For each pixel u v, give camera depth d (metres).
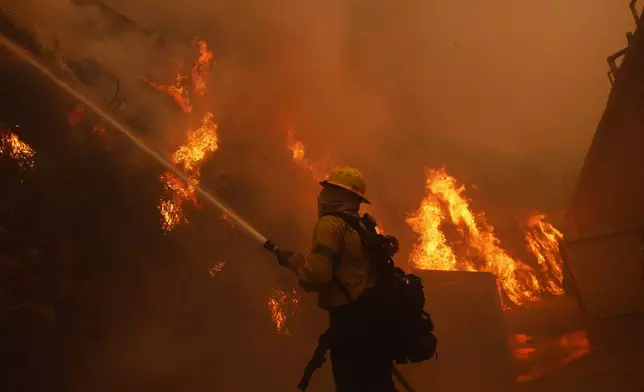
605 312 7.62
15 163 5.08
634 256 7.45
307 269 2.25
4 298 4.34
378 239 2.36
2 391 4.04
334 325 2.24
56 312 4.82
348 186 2.47
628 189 7.68
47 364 4.48
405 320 2.25
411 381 6.30
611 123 7.55
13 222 4.80
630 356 6.38
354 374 2.21
